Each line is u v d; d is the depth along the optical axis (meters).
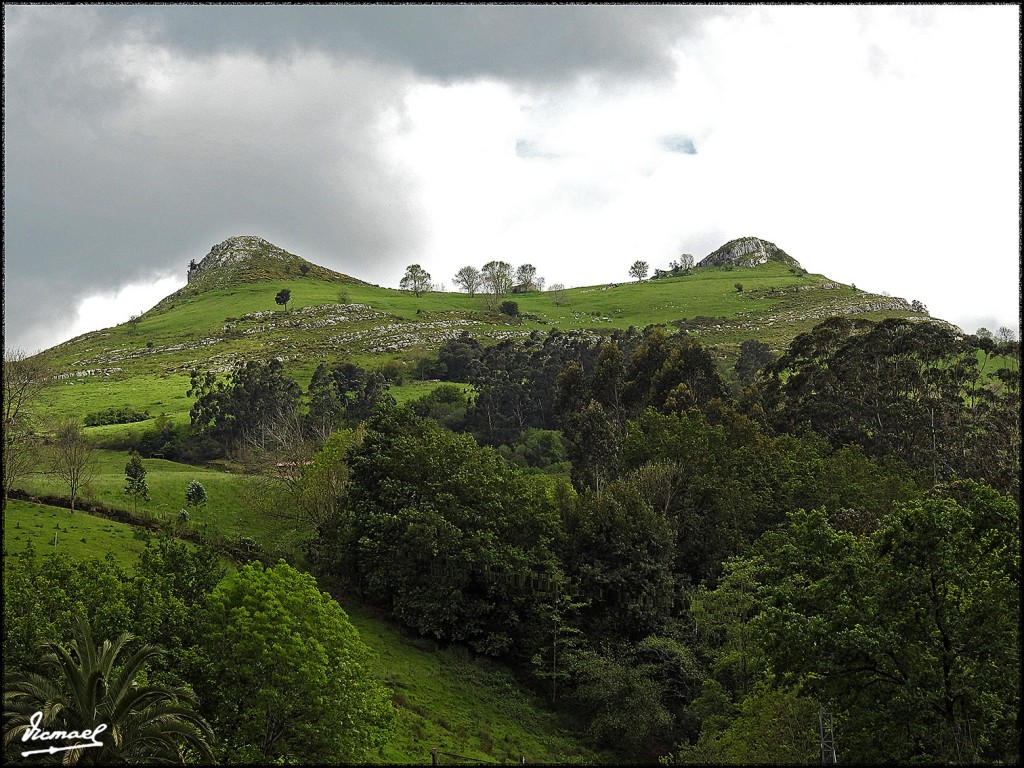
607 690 60.19
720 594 60.97
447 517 70.50
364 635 66.56
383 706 45.03
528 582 70.44
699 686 62.19
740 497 79.81
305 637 41.97
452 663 66.38
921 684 37.56
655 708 59.66
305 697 39.84
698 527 78.81
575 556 73.19
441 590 68.44
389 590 71.69
